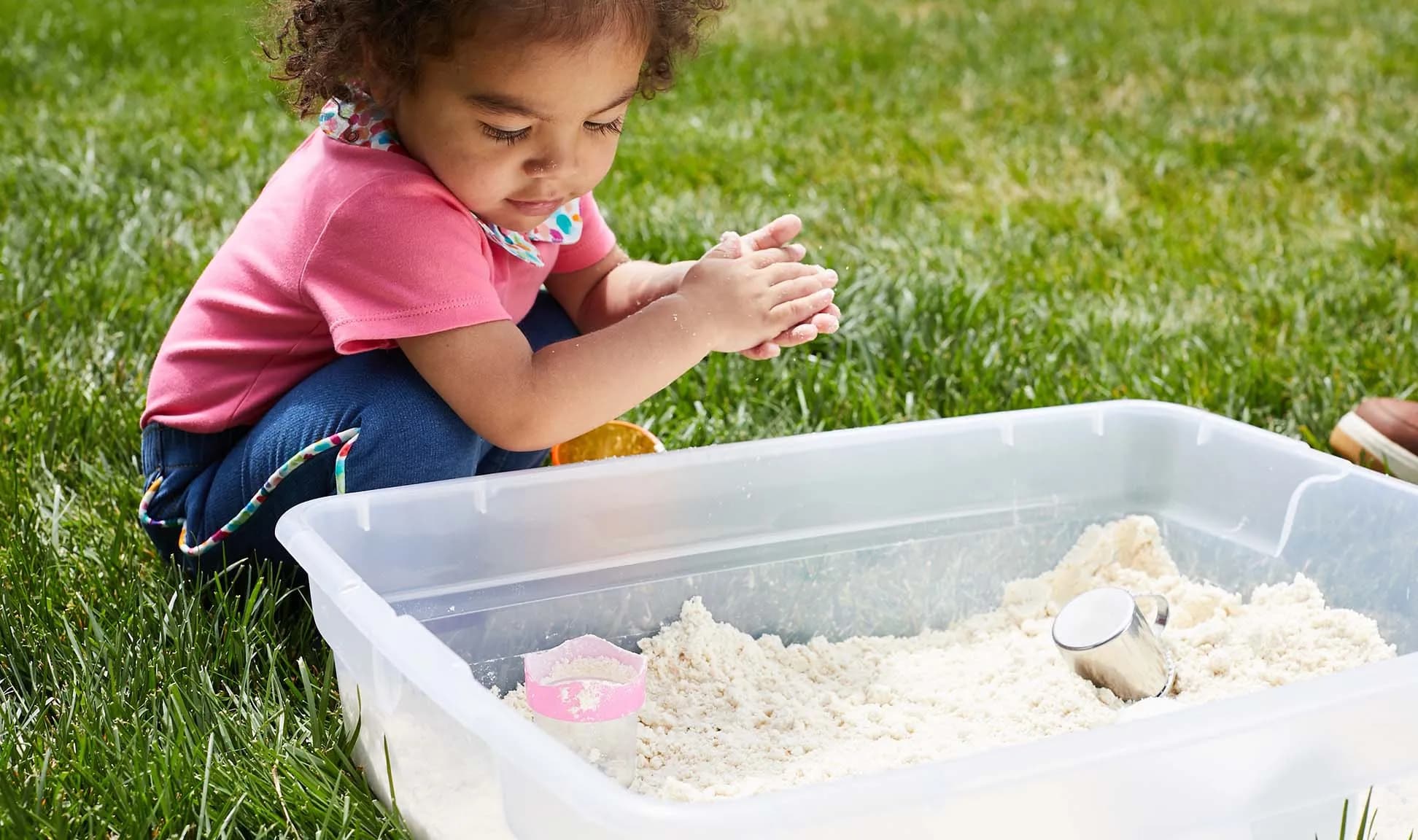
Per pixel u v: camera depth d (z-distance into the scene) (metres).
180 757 1.33
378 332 1.63
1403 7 7.52
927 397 2.49
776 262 1.83
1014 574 2.00
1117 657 1.62
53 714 1.46
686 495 1.80
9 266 2.86
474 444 1.75
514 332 1.69
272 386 1.76
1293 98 5.38
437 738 1.23
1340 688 1.22
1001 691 1.68
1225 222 3.68
